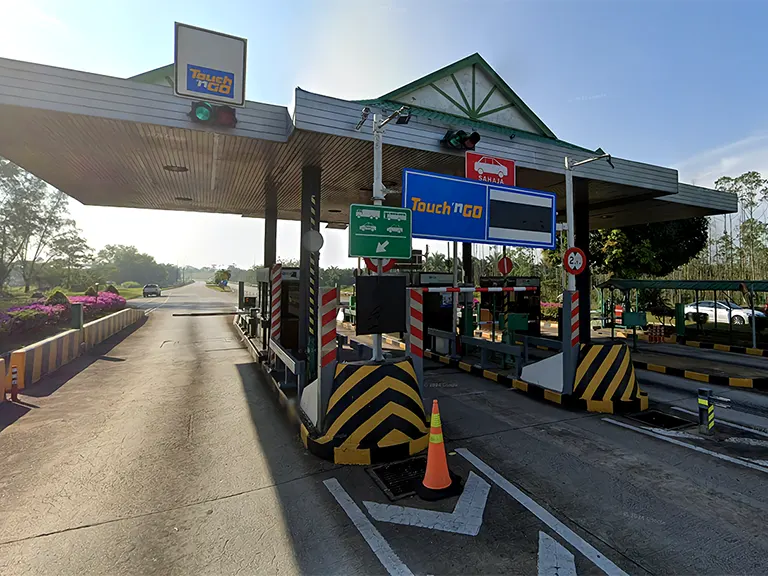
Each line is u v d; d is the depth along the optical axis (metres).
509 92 10.13
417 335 4.90
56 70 5.05
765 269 25.09
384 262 5.44
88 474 3.97
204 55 5.61
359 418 4.37
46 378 8.06
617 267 17.86
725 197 11.22
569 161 6.71
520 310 12.44
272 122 6.16
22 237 37.25
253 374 8.48
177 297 42.97
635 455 4.41
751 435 5.03
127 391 7.10
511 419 5.62
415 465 4.14
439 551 2.80
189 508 3.36
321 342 4.64
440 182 6.35
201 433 5.08
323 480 3.83
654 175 9.12
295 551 2.82
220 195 10.38
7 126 5.61
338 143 6.39
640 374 8.77
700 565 2.66
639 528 3.07
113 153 6.82
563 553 2.78
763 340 12.88
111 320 14.33
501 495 3.55
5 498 3.52
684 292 24.89
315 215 7.81
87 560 2.72
